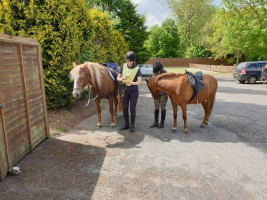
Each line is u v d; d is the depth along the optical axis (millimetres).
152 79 4895
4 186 2934
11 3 5781
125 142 4617
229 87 14273
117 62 13555
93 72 4738
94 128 5559
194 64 39969
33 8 5883
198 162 3711
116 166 3559
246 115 6879
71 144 4465
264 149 4266
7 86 3273
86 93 9164
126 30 19578
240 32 19688
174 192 2855
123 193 2828
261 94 11250
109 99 5496
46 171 3357
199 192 2859
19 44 3633
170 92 4824
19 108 3629
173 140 4746
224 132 5270
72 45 6699
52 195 2760
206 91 5207
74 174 3287
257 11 18891
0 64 3109
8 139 3301
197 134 5133
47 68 6344
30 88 4039
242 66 16500
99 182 3080
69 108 7277
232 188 2953
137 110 7703
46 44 6211
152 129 5508
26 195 2746
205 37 38344
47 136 4742
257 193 2846
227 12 20250
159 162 3707
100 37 11422
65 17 6523
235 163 3680
